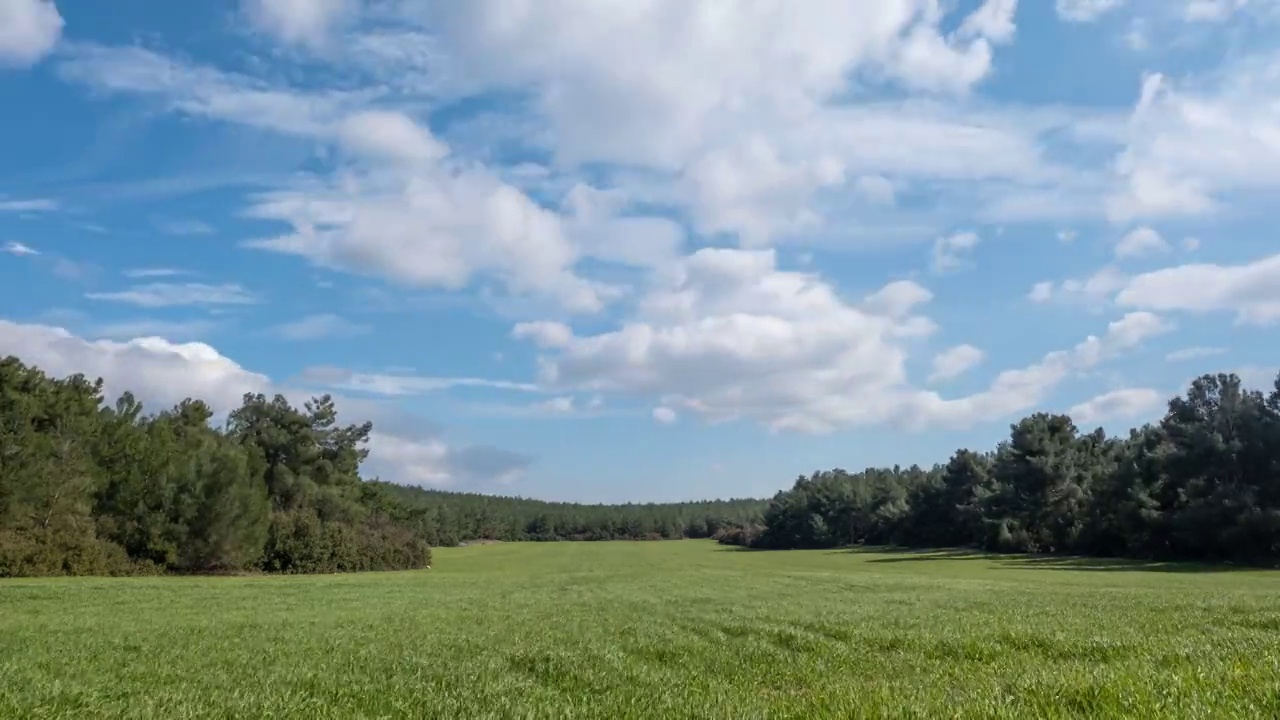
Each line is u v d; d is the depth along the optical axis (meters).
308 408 95.44
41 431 60.88
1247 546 69.44
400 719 9.22
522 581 57.38
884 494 159.62
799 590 40.94
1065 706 8.16
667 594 39.34
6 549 52.56
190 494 67.31
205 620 25.41
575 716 9.05
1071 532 94.31
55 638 19.42
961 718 7.62
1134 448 90.75
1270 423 71.69
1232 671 9.60
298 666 14.15
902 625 19.50
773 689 11.16
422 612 29.19
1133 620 19.44
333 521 88.19
